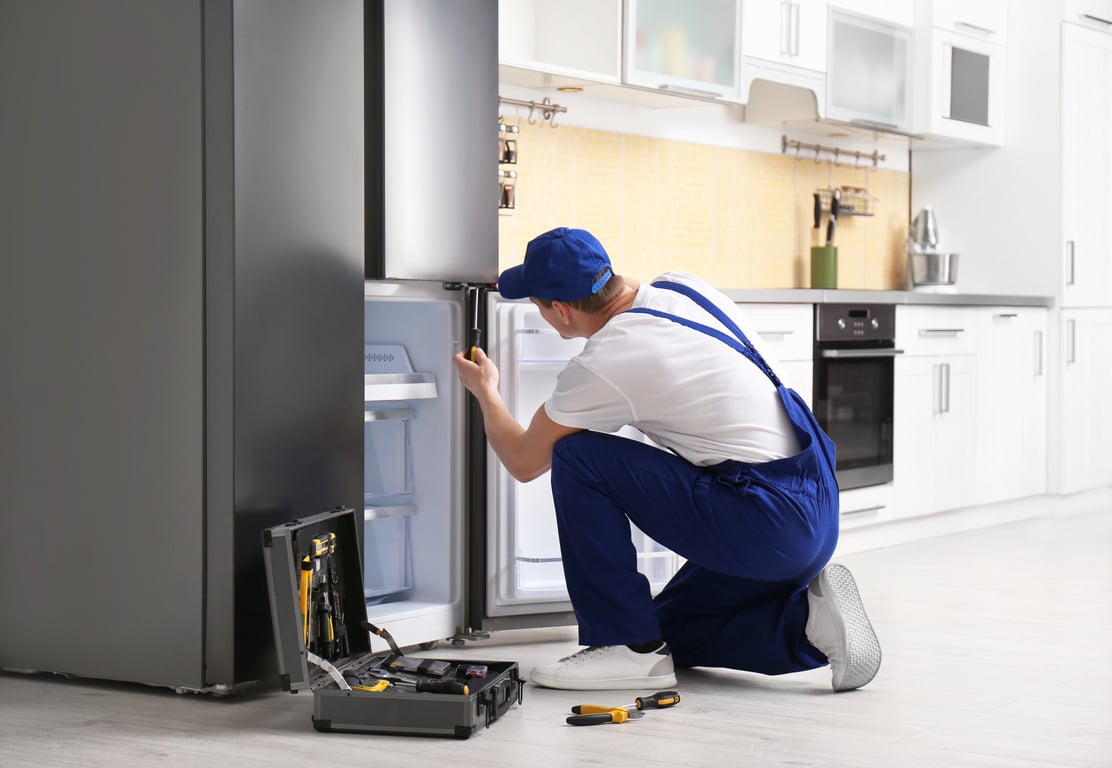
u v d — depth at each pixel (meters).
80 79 2.77
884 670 2.97
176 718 2.54
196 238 2.64
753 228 5.41
